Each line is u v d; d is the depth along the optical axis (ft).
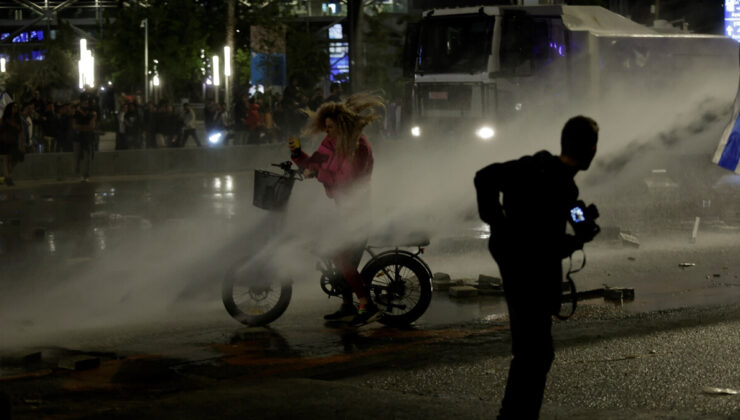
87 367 23.06
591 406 19.33
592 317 28.25
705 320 27.22
